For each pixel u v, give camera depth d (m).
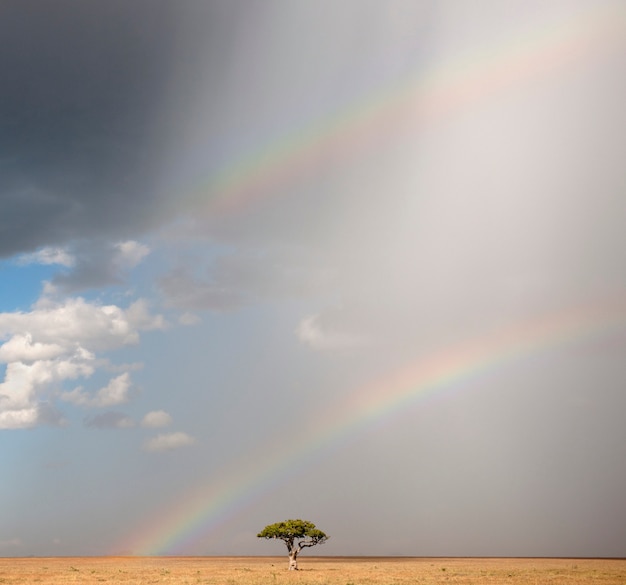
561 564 157.50
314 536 116.62
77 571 107.75
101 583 73.25
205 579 80.81
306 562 181.62
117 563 168.00
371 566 139.25
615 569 118.38
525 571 106.69
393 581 76.50
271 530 115.56
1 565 142.75
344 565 148.25
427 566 138.38
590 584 72.25
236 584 71.19
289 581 76.06
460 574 94.81
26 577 86.62
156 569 117.94
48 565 145.38
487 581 77.12
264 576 88.00
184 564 158.50
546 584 72.31
